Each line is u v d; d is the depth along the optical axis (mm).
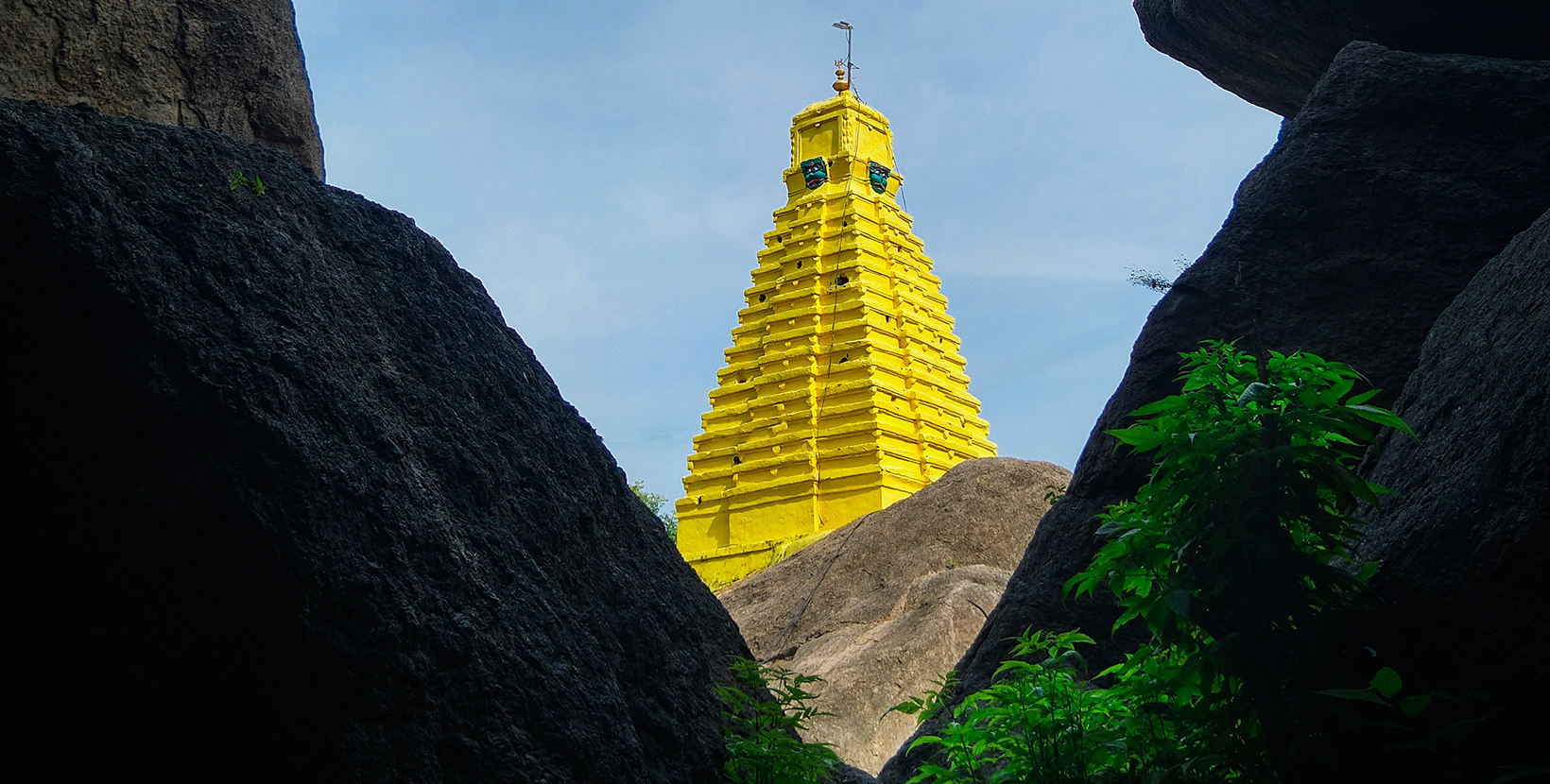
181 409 4566
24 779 4457
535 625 5371
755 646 21797
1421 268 10031
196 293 4801
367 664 4664
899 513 23656
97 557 4492
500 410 6023
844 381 41562
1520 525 5594
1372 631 6031
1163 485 6168
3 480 4473
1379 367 9844
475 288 6406
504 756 4941
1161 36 14531
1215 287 10609
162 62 7137
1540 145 10234
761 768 6391
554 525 5949
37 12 6617
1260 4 12883
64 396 4484
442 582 5047
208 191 5172
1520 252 6973
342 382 5094
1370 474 7547
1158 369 10695
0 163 4496
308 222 5594
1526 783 5215
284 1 7914
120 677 4496
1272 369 6148
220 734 4543
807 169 45406
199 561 4523
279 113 7645
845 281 43344
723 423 43219
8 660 4477
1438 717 5633
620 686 5910
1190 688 6340
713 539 41188
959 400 43906
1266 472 5918
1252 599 5805
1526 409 5844
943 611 18812
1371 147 10562
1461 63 10688
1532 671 5414
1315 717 5777
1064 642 7422
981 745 7395
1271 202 10695
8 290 4457
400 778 4660
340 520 4777
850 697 17453
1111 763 6660
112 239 4633
